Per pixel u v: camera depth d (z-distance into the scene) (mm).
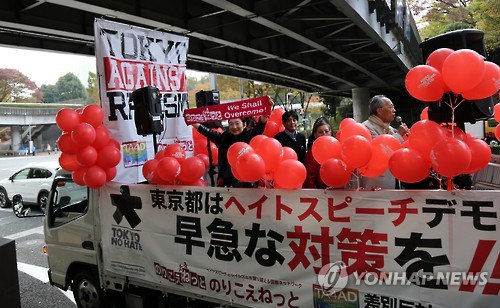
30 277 6262
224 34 12523
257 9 10297
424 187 3332
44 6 9586
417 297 2410
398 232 2467
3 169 26891
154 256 3604
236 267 3088
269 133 4258
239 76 20656
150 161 3732
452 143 2217
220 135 4680
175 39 5055
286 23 11961
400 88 31969
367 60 19859
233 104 3465
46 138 60156
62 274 4617
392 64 21016
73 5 8461
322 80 27141
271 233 2926
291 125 4172
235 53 17172
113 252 3955
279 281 2895
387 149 2623
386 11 13742
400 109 38531
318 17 12484
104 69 4309
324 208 2713
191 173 3484
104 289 4102
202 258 3283
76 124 3838
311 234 2760
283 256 2875
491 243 2223
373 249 2541
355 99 28062
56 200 4727
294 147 4191
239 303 3086
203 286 3283
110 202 3969
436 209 2361
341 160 2658
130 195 3791
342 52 16891
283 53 16266
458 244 2303
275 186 3010
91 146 3840
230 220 3125
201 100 5215
